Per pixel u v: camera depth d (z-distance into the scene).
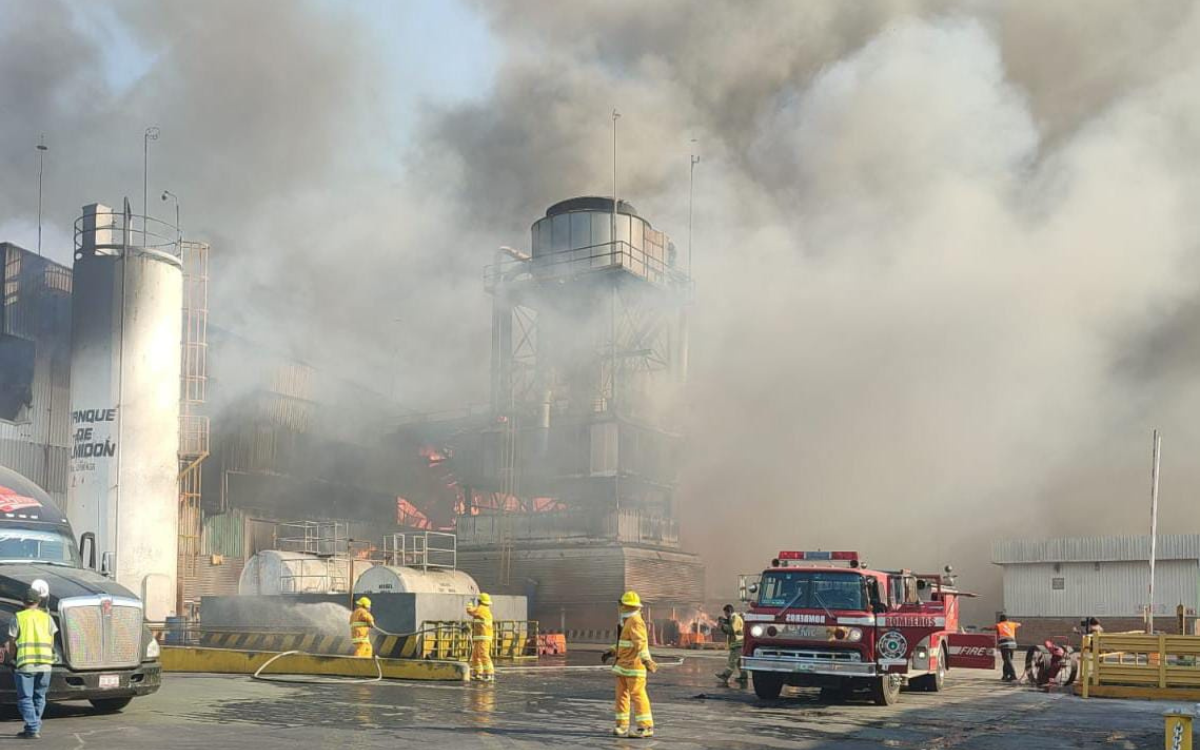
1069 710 17.84
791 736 13.99
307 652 26.30
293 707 16.86
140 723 14.56
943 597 21.94
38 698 12.97
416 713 16.11
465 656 28.95
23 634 12.88
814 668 17.97
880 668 17.77
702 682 23.48
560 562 45.81
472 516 48.81
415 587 33.28
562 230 49.47
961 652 22.34
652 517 48.59
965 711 17.45
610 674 25.20
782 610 18.31
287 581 34.56
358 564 37.25
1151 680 20.31
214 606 32.22
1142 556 41.09
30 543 16.19
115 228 38.31
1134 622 40.84
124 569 35.50
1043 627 42.50
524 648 34.28
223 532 47.03
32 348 42.91
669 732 14.26
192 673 25.03
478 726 14.55
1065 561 42.41
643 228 50.03
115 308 36.78
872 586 18.28
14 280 42.22
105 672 14.84
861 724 15.44
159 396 37.00
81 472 36.22
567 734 13.84
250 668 24.77
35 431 42.50
